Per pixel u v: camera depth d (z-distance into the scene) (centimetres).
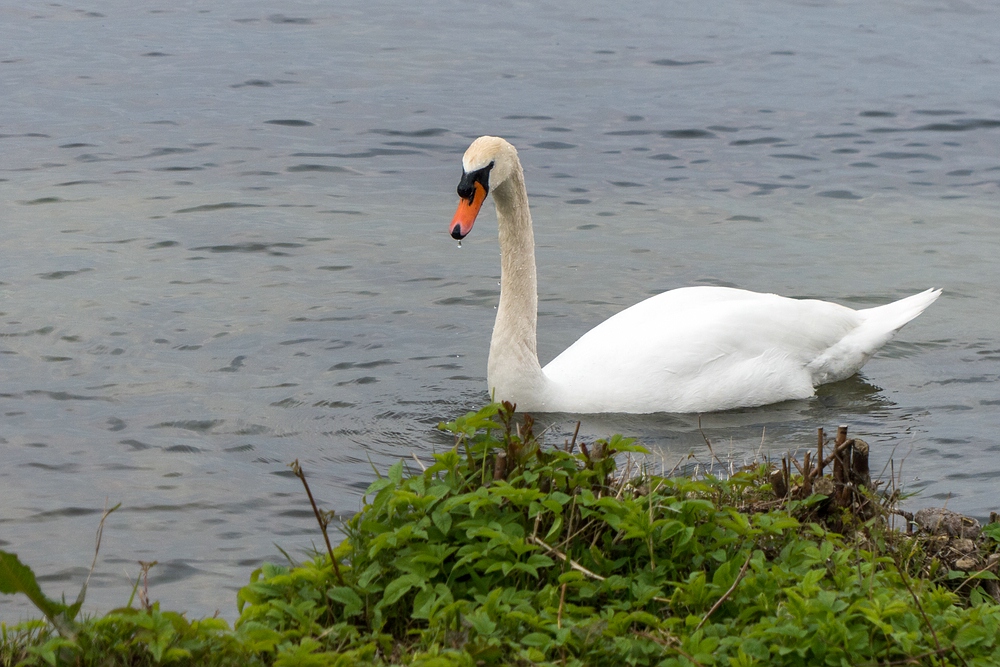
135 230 1806
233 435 1170
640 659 679
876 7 3447
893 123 2466
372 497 1039
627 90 2659
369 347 1424
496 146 1252
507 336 1280
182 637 676
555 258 1777
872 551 806
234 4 3309
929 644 696
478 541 766
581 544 780
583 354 1355
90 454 1116
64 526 979
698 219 1952
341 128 2372
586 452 837
